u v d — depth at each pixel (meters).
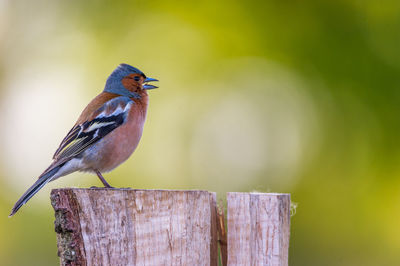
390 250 12.66
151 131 14.95
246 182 14.87
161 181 14.60
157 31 15.80
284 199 5.04
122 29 15.83
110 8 15.88
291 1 14.80
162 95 15.43
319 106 14.31
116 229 4.60
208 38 15.59
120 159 7.70
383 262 12.69
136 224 4.67
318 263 12.99
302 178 14.08
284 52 14.83
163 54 15.71
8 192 13.71
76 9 15.88
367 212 13.14
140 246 4.66
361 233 13.02
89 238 4.52
